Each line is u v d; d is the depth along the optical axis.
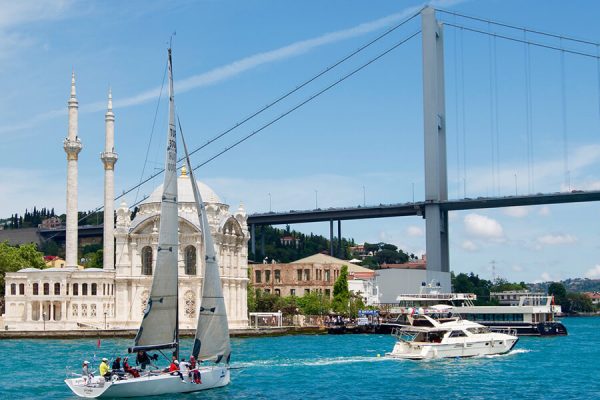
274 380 97.25
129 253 188.38
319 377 100.00
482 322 187.12
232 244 195.38
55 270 186.88
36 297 186.75
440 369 108.44
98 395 81.88
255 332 187.25
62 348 146.38
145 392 83.31
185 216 186.12
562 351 138.75
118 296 187.25
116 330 177.75
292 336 189.50
